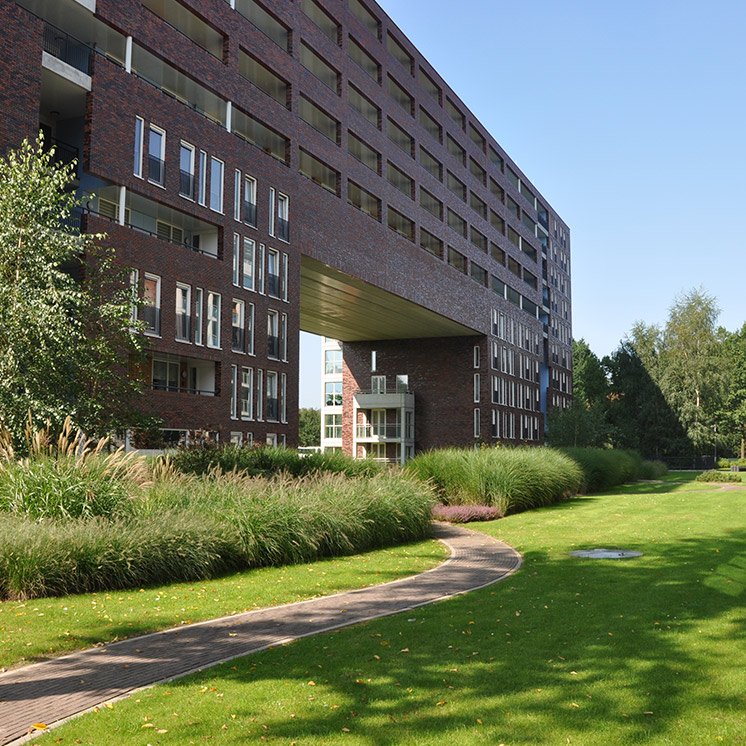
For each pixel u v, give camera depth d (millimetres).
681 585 10516
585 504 25328
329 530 14367
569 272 84750
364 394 55062
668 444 67938
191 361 27828
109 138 22688
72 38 22141
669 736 5281
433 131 49625
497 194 61094
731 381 68875
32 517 11617
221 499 13859
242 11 30328
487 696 6059
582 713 5699
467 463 23391
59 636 8039
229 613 9336
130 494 12992
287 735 5254
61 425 14422
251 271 29391
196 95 27984
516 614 8930
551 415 48469
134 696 6062
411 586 11180
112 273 16750
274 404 30812
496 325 58062
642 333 72312
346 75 37375
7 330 13719
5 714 5715
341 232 36094
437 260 47625
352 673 6641
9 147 19094
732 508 22266
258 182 29984
